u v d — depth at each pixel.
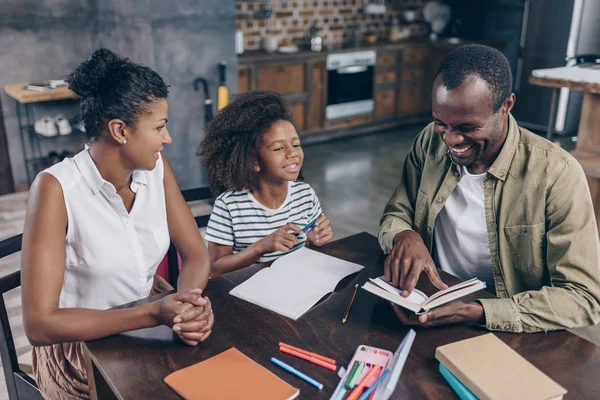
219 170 1.60
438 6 6.52
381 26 6.43
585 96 2.96
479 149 1.17
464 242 1.42
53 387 1.31
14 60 3.93
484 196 1.33
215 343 1.06
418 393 0.92
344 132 5.81
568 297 1.12
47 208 1.15
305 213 1.68
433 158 1.45
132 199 1.31
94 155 1.20
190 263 1.36
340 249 1.47
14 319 2.36
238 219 1.60
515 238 1.31
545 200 1.23
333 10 5.95
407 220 1.54
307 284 1.26
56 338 1.08
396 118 6.23
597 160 2.85
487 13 6.23
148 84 1.11
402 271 1.16
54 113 4.14
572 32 5.46
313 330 1.10
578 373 0.97
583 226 1.19
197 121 3.90
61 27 4.01
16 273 1.36
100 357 1.02
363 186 4.27
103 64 1.10
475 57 1.08
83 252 1.24
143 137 1.14
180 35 3.64
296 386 0.93
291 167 1.54
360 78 5.72
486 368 0.92
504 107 1.15
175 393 0.92
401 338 1.07
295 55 5.14
